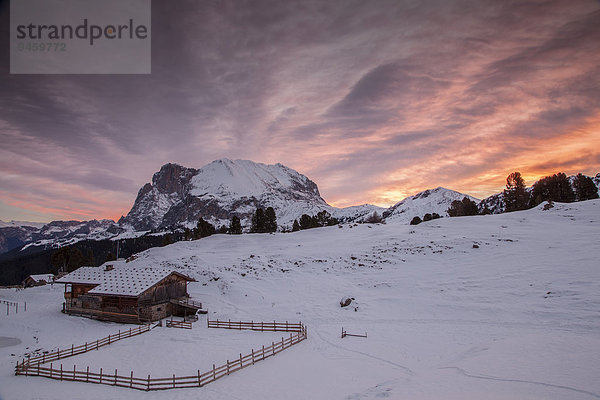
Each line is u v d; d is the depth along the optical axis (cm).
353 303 5125
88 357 3603
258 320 4881
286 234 10994
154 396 2636
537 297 4253
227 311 5303
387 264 6519
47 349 3934
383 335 3900
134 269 5747
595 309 3678
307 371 3006
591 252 5319
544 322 3653
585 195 11894
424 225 9431
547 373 2366
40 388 2842
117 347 3912
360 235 9331
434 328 3941
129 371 3178
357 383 2652
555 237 6456
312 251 7950
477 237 7038
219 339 4119
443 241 7100
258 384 2772
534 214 8906
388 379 2673
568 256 5341
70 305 5469
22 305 6197
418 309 4628
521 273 5041
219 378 2944
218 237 11238
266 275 6725
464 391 2195
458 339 3512
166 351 3719
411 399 2131
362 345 3638
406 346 3488
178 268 7425
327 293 5653
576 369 2377
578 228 7019
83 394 2697
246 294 5953
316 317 4803
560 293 4206
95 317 5134
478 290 4797
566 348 2847
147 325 4738
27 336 4456
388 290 5425
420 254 6675
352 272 6425
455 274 5525
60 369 3212
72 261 11044
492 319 3959
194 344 3938
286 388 2653
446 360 2975
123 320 4966
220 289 6266
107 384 2905
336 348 3616
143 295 5000
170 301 5341
